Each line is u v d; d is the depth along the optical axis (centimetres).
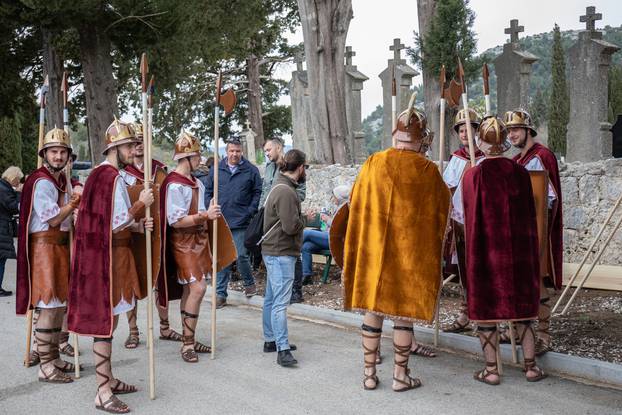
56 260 542
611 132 1031
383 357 600
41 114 586
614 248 777
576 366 528
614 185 776
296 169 598
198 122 3175
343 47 1229
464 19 1061
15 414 476
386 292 494
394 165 502
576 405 470
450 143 1130
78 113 2131
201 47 1939
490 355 517
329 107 1223
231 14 1981
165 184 601
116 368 584
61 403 497
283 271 584
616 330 611
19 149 2808
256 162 1694
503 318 501
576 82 1055
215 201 599
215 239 607
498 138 512
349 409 473
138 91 2373
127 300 494
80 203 490
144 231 542
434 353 600
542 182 563
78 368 555
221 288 836
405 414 461
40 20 1530
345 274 520
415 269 493
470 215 516
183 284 620
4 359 613
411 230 494
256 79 2992
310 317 762
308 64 1234
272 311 587
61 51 1819
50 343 548
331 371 563
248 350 636
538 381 523
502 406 471
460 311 657
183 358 606
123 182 497
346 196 793
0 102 1911
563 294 680
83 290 478
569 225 814
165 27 1745
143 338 691
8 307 861
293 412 470
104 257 478
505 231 505
